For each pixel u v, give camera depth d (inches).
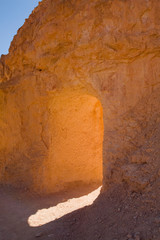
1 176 307.9
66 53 224.8
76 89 246.2
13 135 302.0
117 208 148.8
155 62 175.3
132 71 186.2
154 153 152.7
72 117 291.9
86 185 300.7
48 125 268.8
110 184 177.5
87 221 154.6
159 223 117.4
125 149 178.9
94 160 311.6
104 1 190.4
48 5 242.4
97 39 195.3
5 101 312.8
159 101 170.6
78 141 298.8
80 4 208.5
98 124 314.2
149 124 171.8
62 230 157.8
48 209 216.5
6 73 313.6
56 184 276.7
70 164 291.3
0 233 172.9
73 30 214.5
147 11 172.6
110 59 195.8
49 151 269.0
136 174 152.5
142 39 174.9
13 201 243.4
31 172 268.4
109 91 198.7
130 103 186.9
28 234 165.6
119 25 184.5
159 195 131.6
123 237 120.8
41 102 270.2
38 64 258.2
